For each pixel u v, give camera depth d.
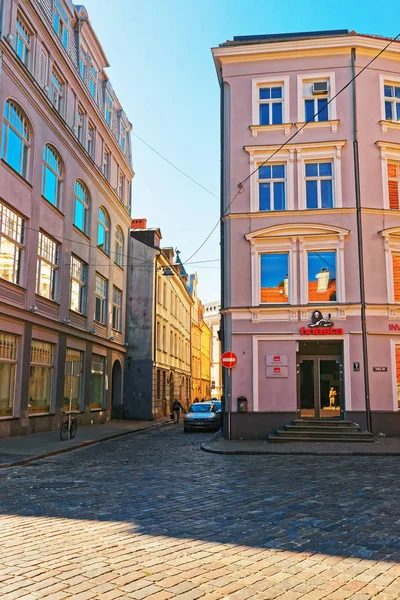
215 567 5.08
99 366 29.19
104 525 6.73
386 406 17.91
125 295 34.31
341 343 18.47
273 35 21.19
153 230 37.44
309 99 19.91
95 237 27.92
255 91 20.09
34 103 20.12
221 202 20.41
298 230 18.86
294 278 18.67
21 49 19.64
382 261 18.66
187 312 53.38
